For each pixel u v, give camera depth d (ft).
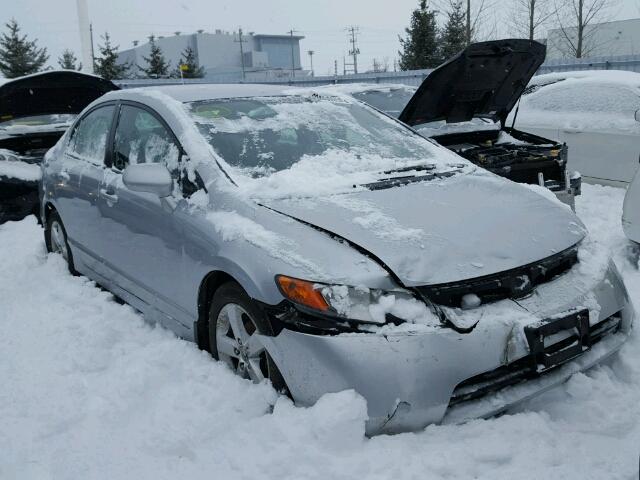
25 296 15.25
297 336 8.62
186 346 11.30
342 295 8.52
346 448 8.10
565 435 8.44
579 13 94.07
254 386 9.50
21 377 11.01
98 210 13.88
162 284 11.74
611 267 10.45
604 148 26.30
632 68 64.95
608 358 10.19
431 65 108.37
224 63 276.41
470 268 8.86
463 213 10.02
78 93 23.94
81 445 8.93
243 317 9.93
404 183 11.14
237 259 9.50
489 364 8.48
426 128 21.50
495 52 18.49
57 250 17.74
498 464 7.95
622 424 8.64
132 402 9.92
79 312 13.70
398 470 7.77
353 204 10.02
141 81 84.79
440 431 8.30
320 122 13.07
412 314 8.50
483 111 21.62
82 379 10.78
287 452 8.16
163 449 8.68
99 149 14.74
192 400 9.72
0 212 22.74
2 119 23.26
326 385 8.36
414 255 8.87
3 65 164.35
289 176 10.82
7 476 8.36
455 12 105.40
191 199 10.94
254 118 12.56
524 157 19.66
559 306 9.14
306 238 9.22
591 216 21.88
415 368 8.21
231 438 8.75
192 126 11.89
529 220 10.19
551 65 69.67
